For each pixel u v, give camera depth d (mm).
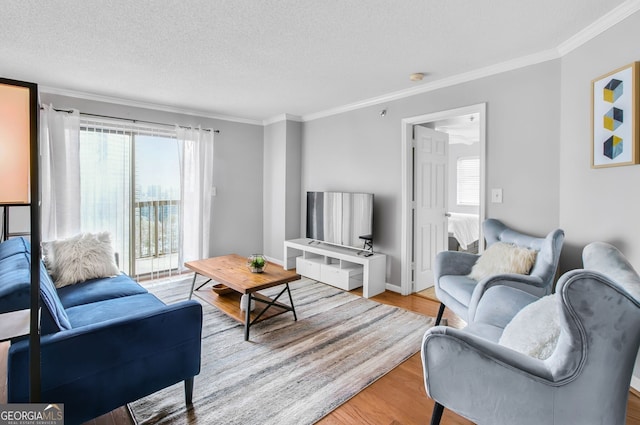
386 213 3873
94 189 3801
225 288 3154
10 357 1264
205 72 3059
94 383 1431
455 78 3150
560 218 2566
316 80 3279
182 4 1935
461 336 1264
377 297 3615
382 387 1985
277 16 2070
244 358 2295
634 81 1845
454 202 7344
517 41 2418
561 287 1080
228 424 1659
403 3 1925
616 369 1064
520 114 2768
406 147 3635
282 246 5023
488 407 1210
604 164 2078
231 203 4992
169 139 4344
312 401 1845
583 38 2270
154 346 1608
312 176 4871
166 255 4336
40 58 2732
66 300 2256
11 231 3303
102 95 3795
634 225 1896
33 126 1060
